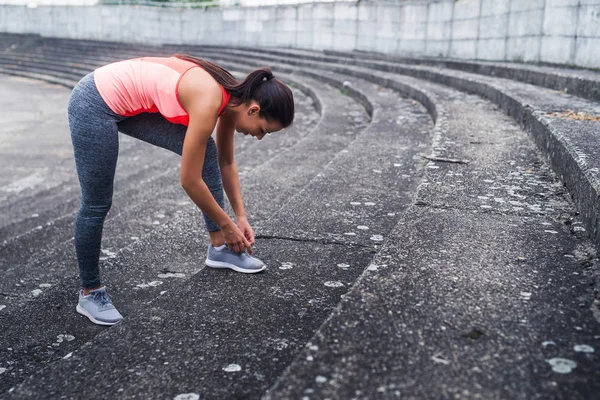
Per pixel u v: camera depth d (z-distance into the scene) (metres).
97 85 2.36
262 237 3.07
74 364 1.93
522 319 1.78
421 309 1.84
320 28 18.61
